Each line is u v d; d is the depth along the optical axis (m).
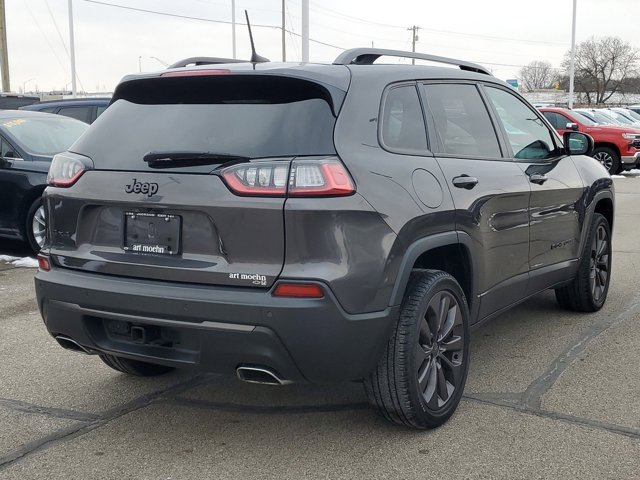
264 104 3.41
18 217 8.14
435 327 3.67
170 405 4.12
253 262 3.15
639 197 14.95
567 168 5.29
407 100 3.82
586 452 3.45
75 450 3.56
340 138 3.26
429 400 3.62
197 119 3.48
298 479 3.24
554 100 72.25
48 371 4.68
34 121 8.81
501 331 5.45
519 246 4.55
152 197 3.32
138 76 3.69
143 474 3.31
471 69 4.70
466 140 4.22
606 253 6.01
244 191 3.13
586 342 5.15
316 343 3.09
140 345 3.47
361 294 3.17
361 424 3.81
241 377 3.24
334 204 3.10
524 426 3.75
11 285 7.04
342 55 3.73
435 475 3.25
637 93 81.81
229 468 3.36
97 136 3.71
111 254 3.48
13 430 3.79
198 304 3.16
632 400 4.08
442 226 3.66
